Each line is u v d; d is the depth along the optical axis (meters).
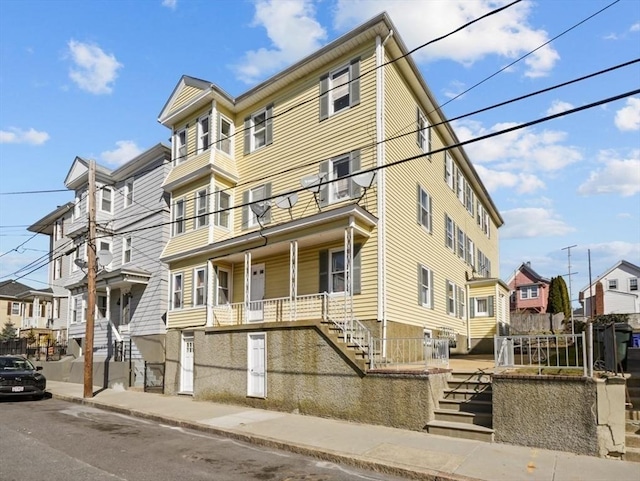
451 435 9.65
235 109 20.83
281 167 18.69
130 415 13.71
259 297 18.38
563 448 8.44
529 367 9.67
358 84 16.56
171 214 21.61
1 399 17.27
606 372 9.05
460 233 24.77
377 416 10.88
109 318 24.28
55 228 34.25
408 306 16.58
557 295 39.25
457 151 24.19
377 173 15.46
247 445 9.67
